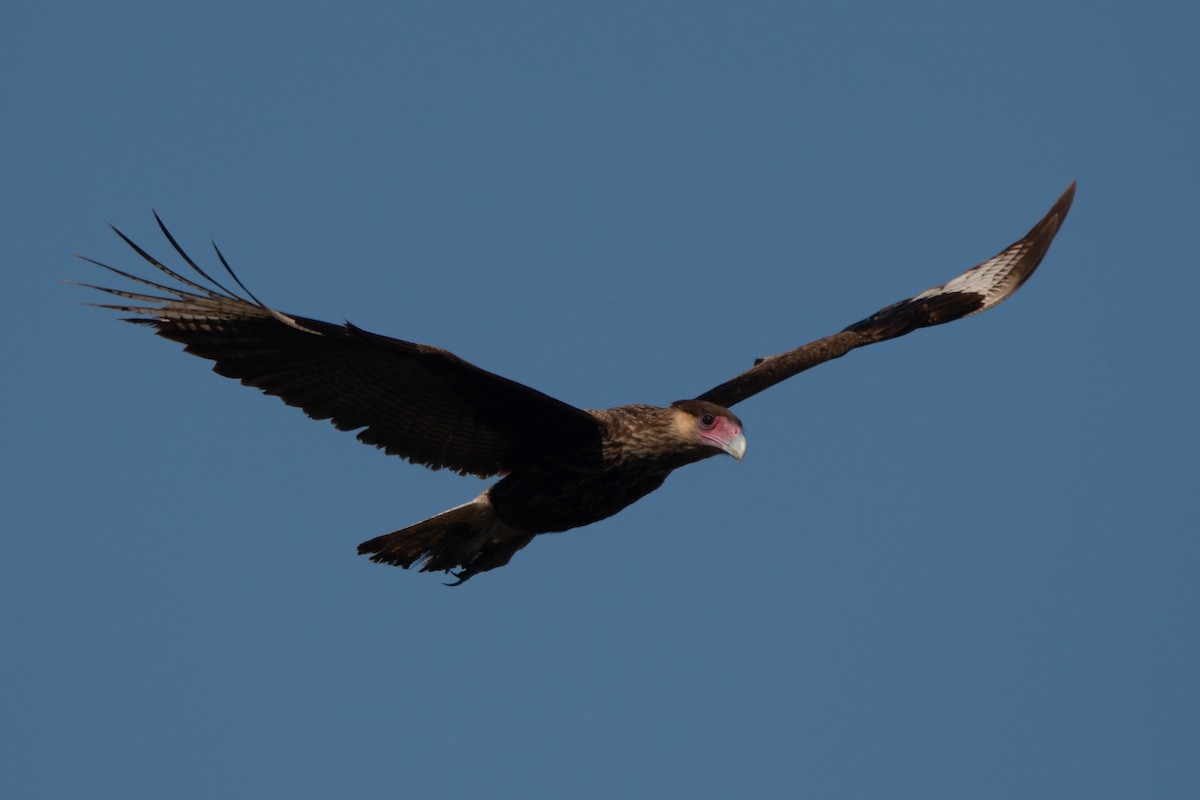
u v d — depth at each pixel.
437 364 12.34
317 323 11.59
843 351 18.09
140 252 11.47
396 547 13.94
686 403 13.86
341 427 12.94
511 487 13.72
